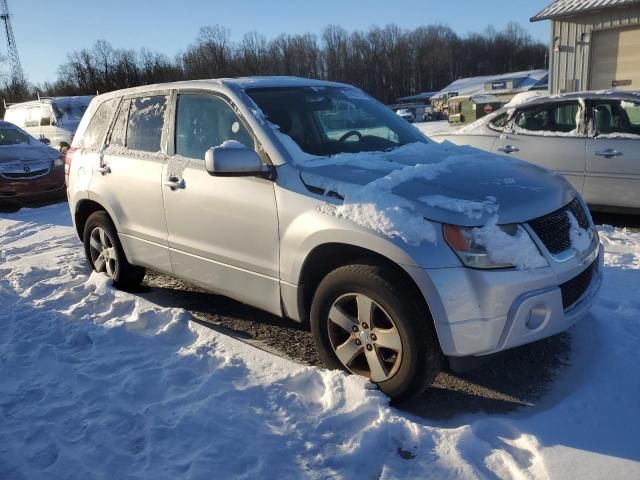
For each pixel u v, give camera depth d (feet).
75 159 17.90
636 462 8.72
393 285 9.98
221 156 11.11
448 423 10.14
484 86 198.18
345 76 294.25
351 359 11.04
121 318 14.69
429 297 9.55
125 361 12.44
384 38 307.99
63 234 26.73
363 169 11.30
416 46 325.21
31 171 33.94
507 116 24.58
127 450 9.45
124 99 16.60
